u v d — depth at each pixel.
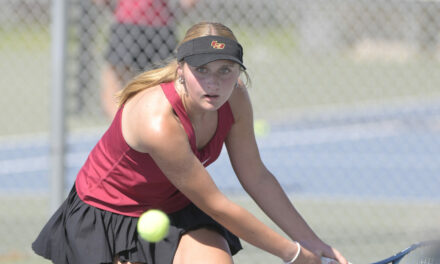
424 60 53.22
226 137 10.03
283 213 10.19
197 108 8.90
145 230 9.14
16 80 49.66
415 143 35.12
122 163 9.30
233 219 9.01
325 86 51.22
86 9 24.20
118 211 9.63
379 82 53.00
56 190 17.06
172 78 8.96
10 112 40.56
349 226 19.31
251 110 9.86
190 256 9.37
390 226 19.23
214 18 23.88
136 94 9.19
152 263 9.56
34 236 17.92
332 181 26.28
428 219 19.66
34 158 30.64
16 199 22.34
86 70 27.98
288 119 41.22
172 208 9.73
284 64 57.84
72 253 9.96
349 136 36.81
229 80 8.36
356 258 16.31
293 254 9.42
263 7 28.58
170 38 21.30
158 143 8.61
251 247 17.27
